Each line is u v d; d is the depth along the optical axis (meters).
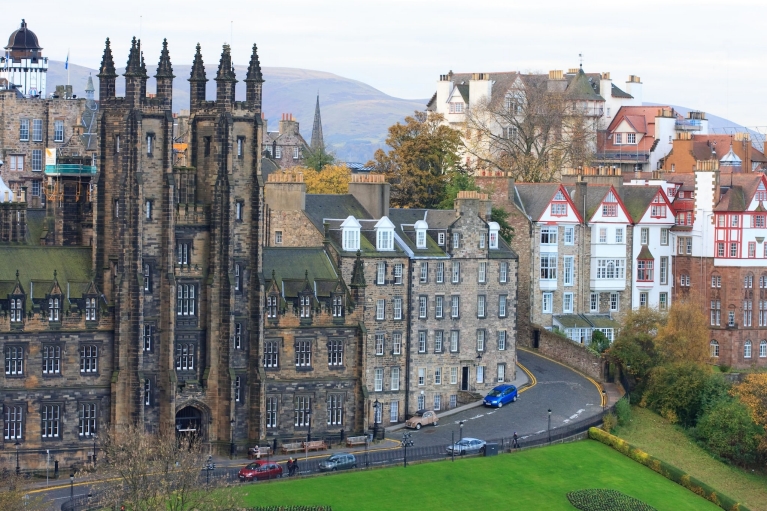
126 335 169.62
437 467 174.12
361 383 185.25
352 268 192.25
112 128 171.62
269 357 180.62
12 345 164.75
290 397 181.50
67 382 167.25
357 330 185.25
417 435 189.88
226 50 177.00
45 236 185.00
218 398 176.12
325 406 183.50
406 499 163.25
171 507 141.38
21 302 165.38
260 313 177.75
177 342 174.75
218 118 175.88
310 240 199.25
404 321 199.62
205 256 176.38
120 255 169.62
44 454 165.75
